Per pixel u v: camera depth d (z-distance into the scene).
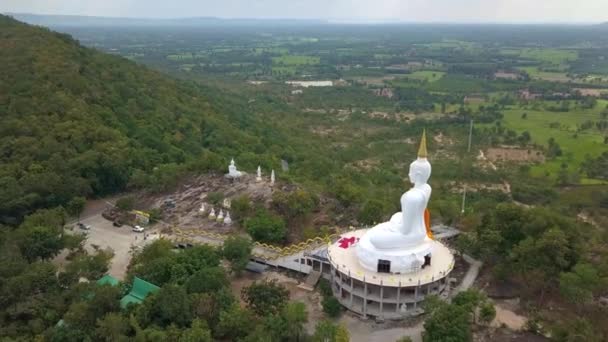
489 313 65.06
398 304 71.06
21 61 148.62
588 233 93.06
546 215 79.88
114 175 119.94
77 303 66.56
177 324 64.62
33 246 82.19
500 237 78.19
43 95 134.88
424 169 71.50
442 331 59.62
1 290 68.88
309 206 100.12
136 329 62.06
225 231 99.44
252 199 108.38
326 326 60.72
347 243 81.50
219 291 68.44
